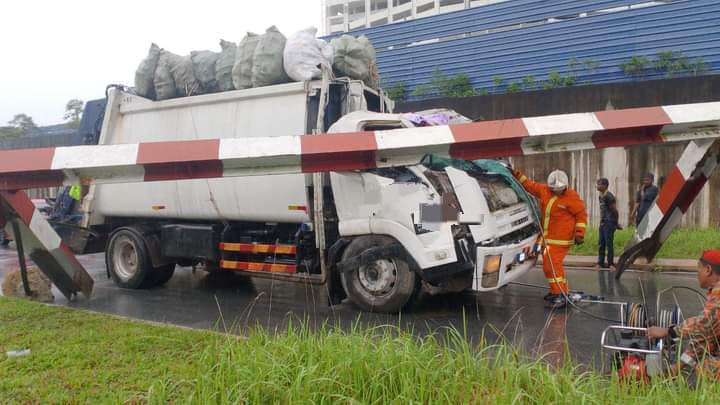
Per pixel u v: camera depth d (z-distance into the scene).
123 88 8.78
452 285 6.52
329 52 7.36
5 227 6.57
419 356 3.57
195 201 7.89
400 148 5.62
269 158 5.70
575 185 12.72
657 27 14.34
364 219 6.48
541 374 3.32
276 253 7.39
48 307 6.44
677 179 6.44
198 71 8.12
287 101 7.21
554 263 6.88
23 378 4.08
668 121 5.54
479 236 5.98
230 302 7.50
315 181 6.77
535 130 5.54
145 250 8.31
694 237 10.59
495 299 7.32
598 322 6.07
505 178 7.03
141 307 7.18
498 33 16.62
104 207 8.91
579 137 5.70
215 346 4.17
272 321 6.37
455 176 6.08
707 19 13.77
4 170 5.78
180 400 3.35
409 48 18.22
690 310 6.60
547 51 15.84
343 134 5.73
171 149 5.79
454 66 17.39
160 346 4.83
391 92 18.00
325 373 3.37
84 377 4.09
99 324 5.66
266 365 3.47
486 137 5.53
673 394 3.04
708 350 3.54
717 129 5.73
